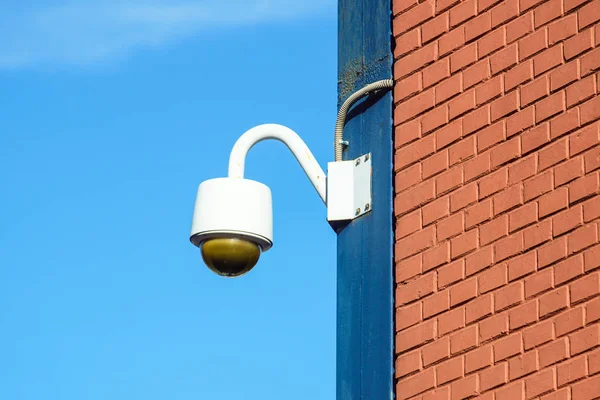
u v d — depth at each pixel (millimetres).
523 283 10195
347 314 11719
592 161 9969
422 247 11117
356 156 12117
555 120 10312
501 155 10648
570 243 9945
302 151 12359
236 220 11984
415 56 11695
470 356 10422
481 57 11062
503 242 10438
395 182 11602
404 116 11648
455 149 11070
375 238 11672
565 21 10461
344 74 12461
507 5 10953
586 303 9719
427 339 10836
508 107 10703
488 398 10180
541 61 10555
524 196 10383
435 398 10609
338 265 11969
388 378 11117
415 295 11062
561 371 9734
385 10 12211
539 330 9969
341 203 12016
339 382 11586
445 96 11289
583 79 10211
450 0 11484
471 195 10812
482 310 10430
